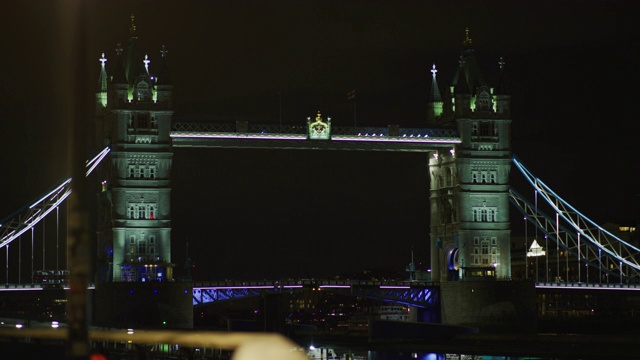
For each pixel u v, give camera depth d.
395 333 182.38
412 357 167.50
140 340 68.62
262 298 196.62
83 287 27.62
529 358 168.62
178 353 120.25
